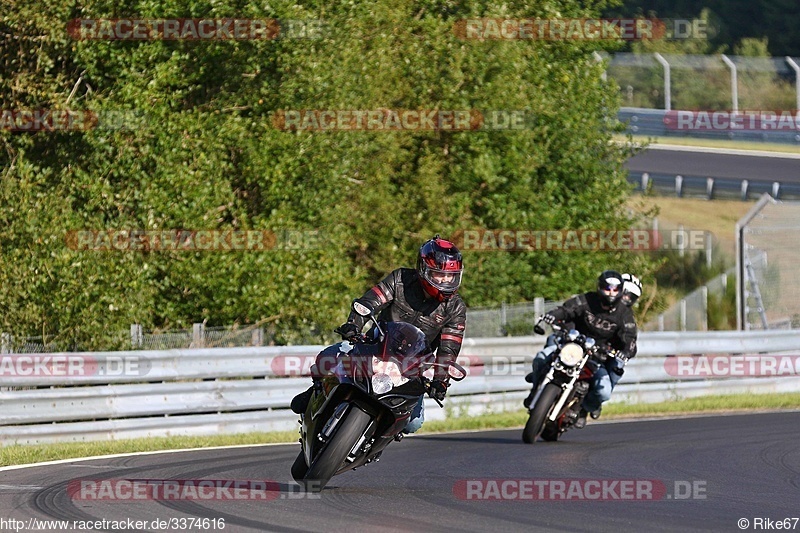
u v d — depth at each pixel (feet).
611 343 142.72
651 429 152.46
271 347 158.20
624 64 529.45
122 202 205.46
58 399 134.82
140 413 142.61
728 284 344.08
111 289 197.98
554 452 121.39
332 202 219.82
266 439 139.13
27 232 194.59
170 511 73.46
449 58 255.70
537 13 278.67
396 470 103.30
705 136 521.65
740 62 543.80
